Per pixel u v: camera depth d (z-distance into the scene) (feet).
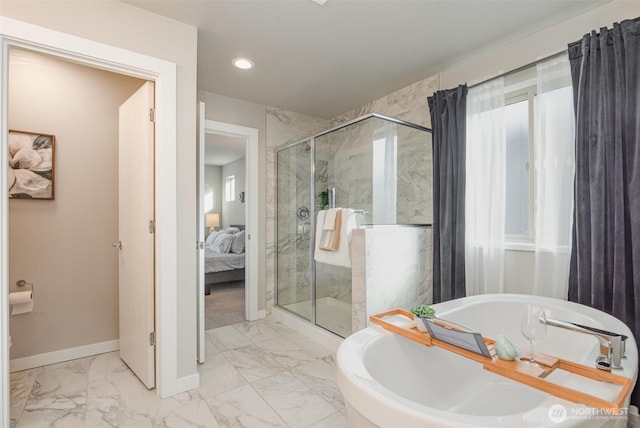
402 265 8.20
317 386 6.87
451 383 5.36
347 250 8.51
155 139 6.66
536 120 7.30
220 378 7.20
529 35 7.35
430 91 9.63
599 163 5.87
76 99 8.57
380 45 7.83
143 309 6.93
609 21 6.11
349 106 12.26
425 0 6.16
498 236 7.64
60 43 5.43
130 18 6.15
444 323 4.68
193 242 6.87
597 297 5.87
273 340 9.56
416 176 9.26
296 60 8.61
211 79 9.80
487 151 7.89
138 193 7.18
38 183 8.03
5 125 5.08
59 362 8.14
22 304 7.39
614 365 3.52
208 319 11.66
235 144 18.35
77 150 8.57
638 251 5.41
